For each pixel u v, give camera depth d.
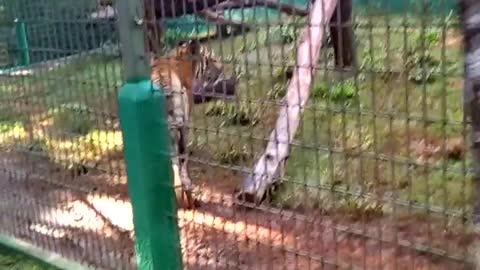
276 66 2.56
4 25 3.86
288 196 3.28
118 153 3.54
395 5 2.13
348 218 3.24
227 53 3.03
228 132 3.05
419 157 2.84
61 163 3.79
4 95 4.04
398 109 2.68
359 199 3.30
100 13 3.19
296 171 3.45
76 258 3.92
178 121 3.23
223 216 3.27
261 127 3.25
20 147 4.04
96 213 3.95
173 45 3.01
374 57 2.46
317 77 3.01
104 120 3.38
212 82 3.11
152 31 2.97
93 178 3.68
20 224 4.27
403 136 3.26
